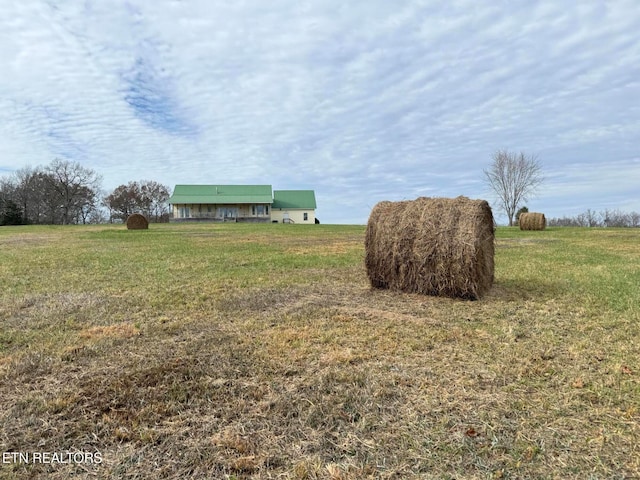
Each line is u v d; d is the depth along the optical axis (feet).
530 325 13.76
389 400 8.56
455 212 18.19
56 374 9.87
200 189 160.04
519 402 8.39
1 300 17.37
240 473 6.32
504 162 142.72
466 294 17.62
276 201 172.24
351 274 24.56
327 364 10.46
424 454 6.73
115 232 72.08
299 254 35.45
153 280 22.29
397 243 19.12
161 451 6.87
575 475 6.18
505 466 6.41
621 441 7.02
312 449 6.91
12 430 7.46
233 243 47.44
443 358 10.86
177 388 9.09
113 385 9.21
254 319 14.65
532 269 25.80
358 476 6.22
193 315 15.20
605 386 9.07
